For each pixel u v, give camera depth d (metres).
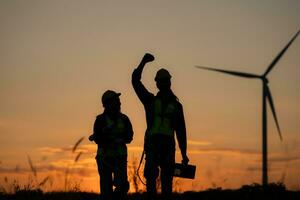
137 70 26.03
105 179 29.45
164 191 25.83
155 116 25.55
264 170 33.44
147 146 25.64
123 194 29.45
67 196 31.56
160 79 25.61
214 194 33.53
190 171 25.70
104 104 29.55
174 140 25.77
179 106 25.77
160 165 25.62
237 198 33.06
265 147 44.19
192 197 32.72
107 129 29.30
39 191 32.28
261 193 33.09
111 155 29.33
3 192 32.25
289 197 32.88
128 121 29.75
